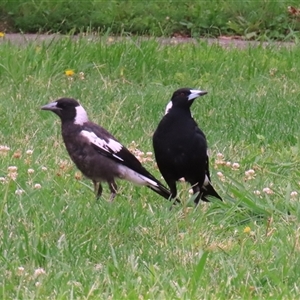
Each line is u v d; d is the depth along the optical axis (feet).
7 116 47.47
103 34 67.82
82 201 35.12
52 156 41.09
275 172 40.55
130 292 25.62
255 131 46.96
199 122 48.47
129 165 36.11
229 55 62.44
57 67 56.95
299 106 51.44
